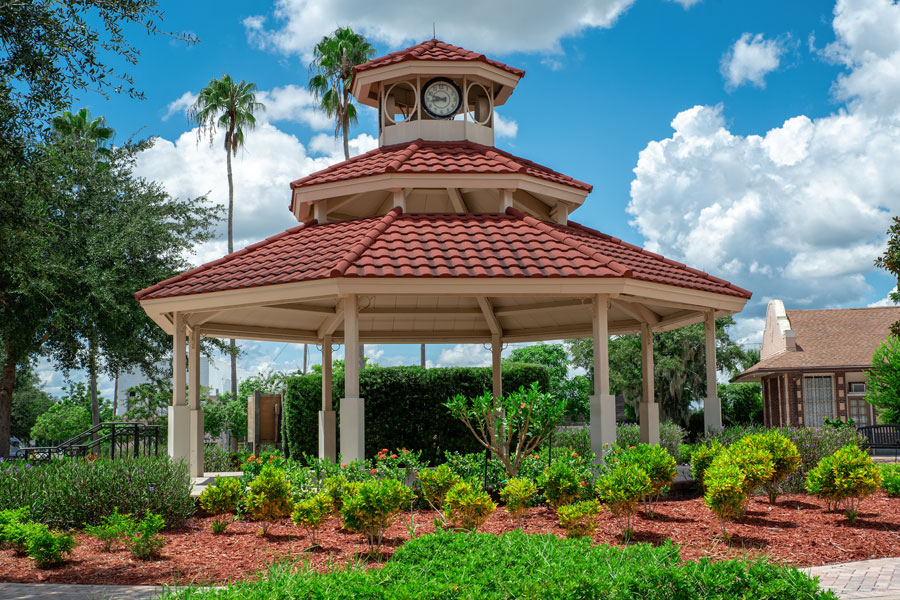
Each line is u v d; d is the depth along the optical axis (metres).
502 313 16.59
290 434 17.92
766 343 34.03
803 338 31.22
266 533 8.94
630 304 14.47
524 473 10.67
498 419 10.73
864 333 30.80
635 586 4.82
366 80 15.18
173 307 12.06
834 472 9.52
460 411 10.62
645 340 15.44
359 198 14.38
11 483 9.85
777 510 10.00
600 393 11.21
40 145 8.94
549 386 19.27
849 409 28.89
